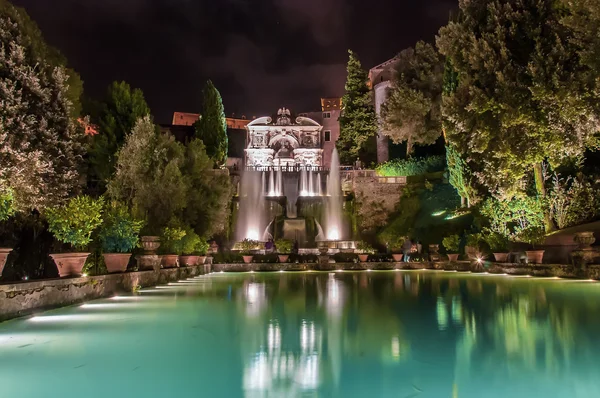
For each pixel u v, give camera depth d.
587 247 15.53
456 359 4.09
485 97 17.97
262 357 4.21
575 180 21.84
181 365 3.95
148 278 13.27
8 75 11.15
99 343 4.93
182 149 24.69
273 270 26.14
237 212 38.28
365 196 39.12
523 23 17.91
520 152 17.95
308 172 44.81
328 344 4.72
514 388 3.28
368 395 3.14
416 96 40.81
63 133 12.62
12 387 3.34
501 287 12.24
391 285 13.39
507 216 22.98
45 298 7.89
